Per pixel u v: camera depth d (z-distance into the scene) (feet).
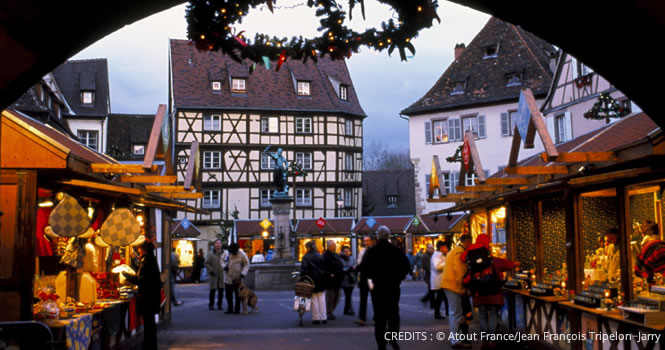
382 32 20.93
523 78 146.20
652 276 26.61
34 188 27.02
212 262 66.64
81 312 30.48
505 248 48.03
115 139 173.88
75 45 18.80
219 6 19.79
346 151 173.88
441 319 53.83
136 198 38.09
